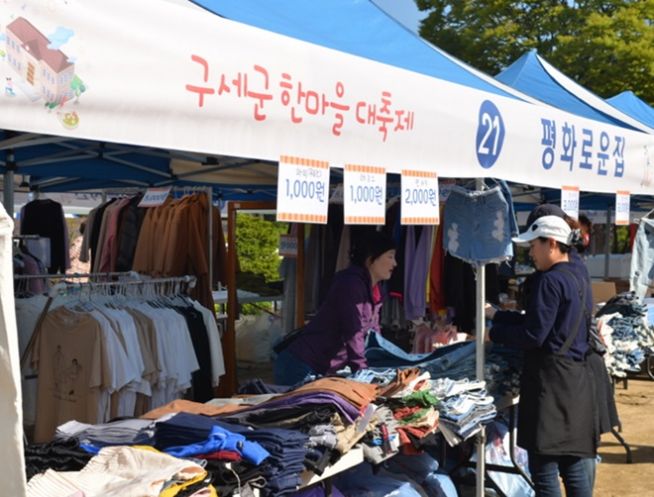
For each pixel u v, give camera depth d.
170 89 2.21
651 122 9.99
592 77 21.31
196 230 6.79
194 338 5.01
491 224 4.19
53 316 4.23
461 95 3.59
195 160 5.67
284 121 2.62
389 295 5.82
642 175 5.41
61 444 2.70
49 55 1.91
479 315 4.25
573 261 4.05
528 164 4.12
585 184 4.70
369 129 3.04
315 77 2.76
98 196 10.63
